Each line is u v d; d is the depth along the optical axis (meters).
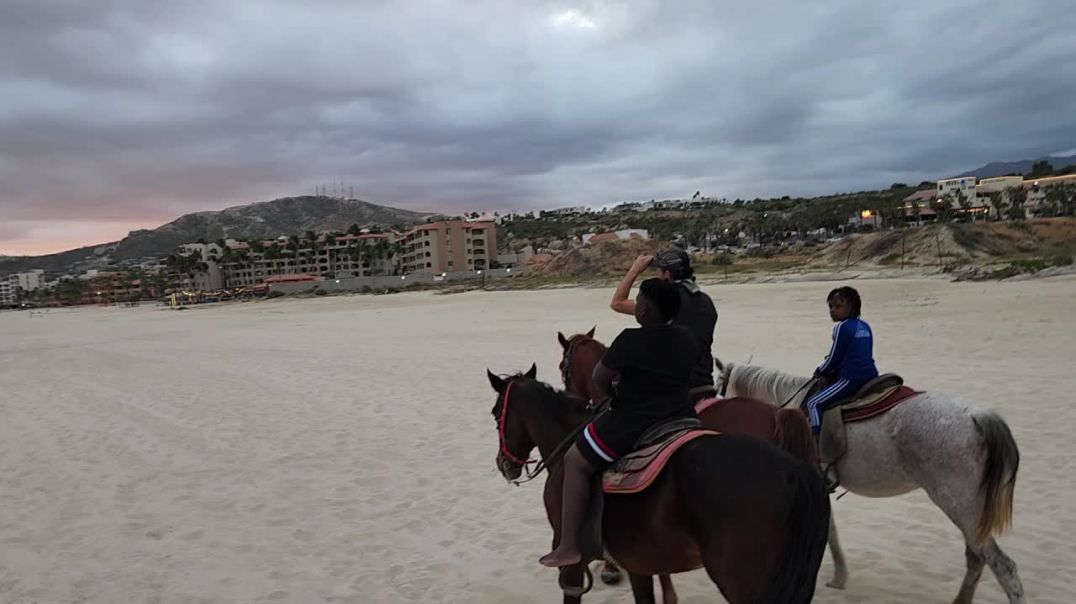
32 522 8.35
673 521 3.47
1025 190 96.38
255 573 6.61
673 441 3.61
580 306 40.53
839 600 5.29
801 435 3.81
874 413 4.90
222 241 197.00
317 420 13.11
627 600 5.63
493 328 30.14
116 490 9.43
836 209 122.00
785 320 25.16
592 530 3.81
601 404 4.65
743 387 5.92
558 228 196.25
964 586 4.82
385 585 6.20
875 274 47.69
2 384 21.02
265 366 21.41
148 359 25.62
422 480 9.20
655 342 3.83
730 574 3.19
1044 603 5.01
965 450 4.36
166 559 7.04
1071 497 6.95
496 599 5.79
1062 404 10.29
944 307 24.67
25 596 6.31
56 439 12.72
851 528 6.80
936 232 58.66
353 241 165.38
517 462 5.14
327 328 37.50
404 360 20.80
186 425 13.28
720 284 53.06
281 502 8.65
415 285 104.56
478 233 130.88
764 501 3.16
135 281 198.62
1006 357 14.59
